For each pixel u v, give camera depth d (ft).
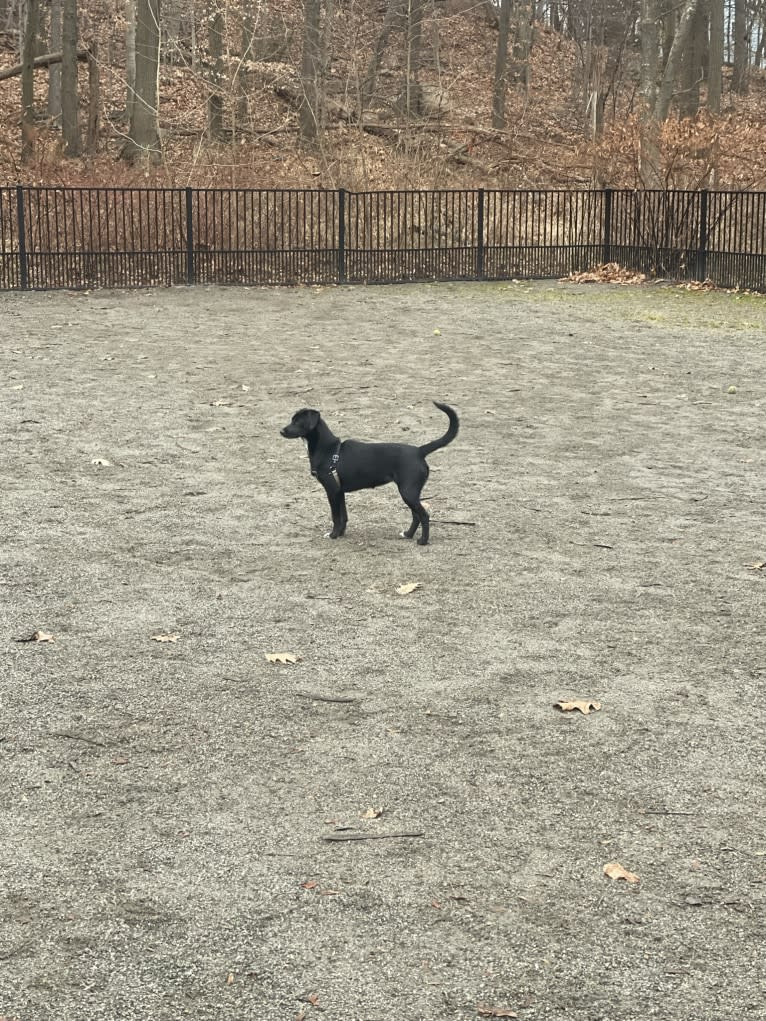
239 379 51.67
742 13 230.27
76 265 92.27
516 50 208.54
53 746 17.75
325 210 97.50
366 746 17.84
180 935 12.99
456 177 135.23
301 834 15.23
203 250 95.96
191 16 163.84
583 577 26.25
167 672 20.65
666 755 17.66
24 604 24.06
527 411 45.47
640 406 46.75
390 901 13.67
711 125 99.50
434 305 83.15
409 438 40.14
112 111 153.28
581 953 12.71
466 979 12.23
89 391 48.21
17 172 116.06
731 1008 11.82
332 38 170.09
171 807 15.92
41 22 172.65
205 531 29.45
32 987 12.09
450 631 22.85
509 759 17.46
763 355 60.59
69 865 14.44
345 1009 11.75
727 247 94.12
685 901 13.75
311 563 27.09
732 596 25.03
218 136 142.41
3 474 34.68
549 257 103.09
